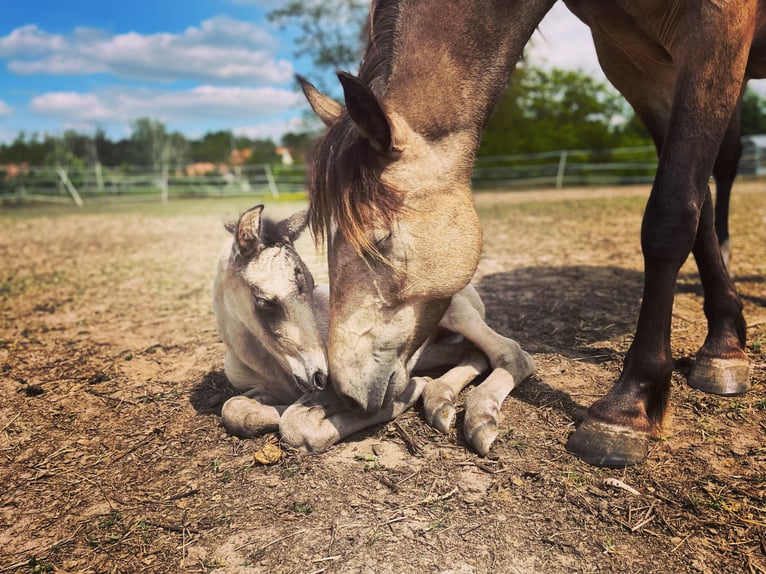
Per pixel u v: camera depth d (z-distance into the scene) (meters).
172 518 1.02
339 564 0.87
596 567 0.85
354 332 1.03
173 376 1.68
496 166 10.43
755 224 3.74
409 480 1.07
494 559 0.87
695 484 1.01
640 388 1.12
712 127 1.04
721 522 0.92
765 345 1.58
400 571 0.85
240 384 1.47
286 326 1.21
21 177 11.02
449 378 1.35
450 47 1.06
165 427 1.36
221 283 1.35
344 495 1.04
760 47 1.19
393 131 0.96
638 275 2.55
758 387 1.34
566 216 5.07
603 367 1.53
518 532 0.92
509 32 1.11
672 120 1.07
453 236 1.04
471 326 1.43
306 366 1.20
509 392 1.33
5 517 1.06
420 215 1.01
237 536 0.95
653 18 1.15
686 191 1.04
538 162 10.19
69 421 1.42
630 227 4.13
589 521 0.94
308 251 1.56
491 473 1.08
